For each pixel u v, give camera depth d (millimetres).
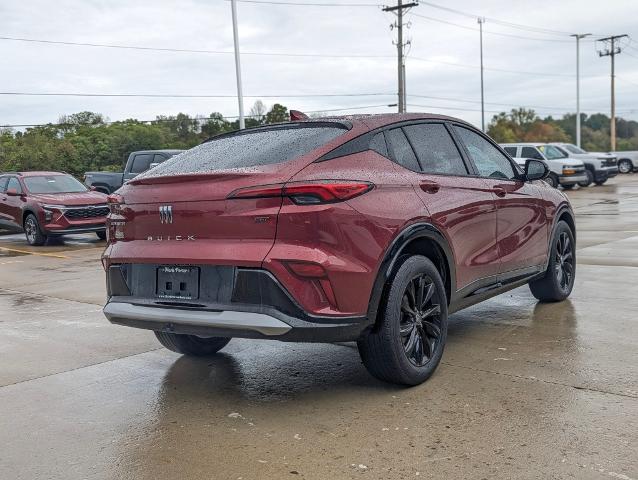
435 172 4629
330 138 4105
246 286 3666
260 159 4020
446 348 4992
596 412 3627
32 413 4047
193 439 3555
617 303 6285
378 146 4281
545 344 4996
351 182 3836
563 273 6453
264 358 5027
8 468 3279
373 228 3871
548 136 108188
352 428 3586
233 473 3129
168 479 3104
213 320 3713
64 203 14625
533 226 5750
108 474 3180
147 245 4129
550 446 3232
